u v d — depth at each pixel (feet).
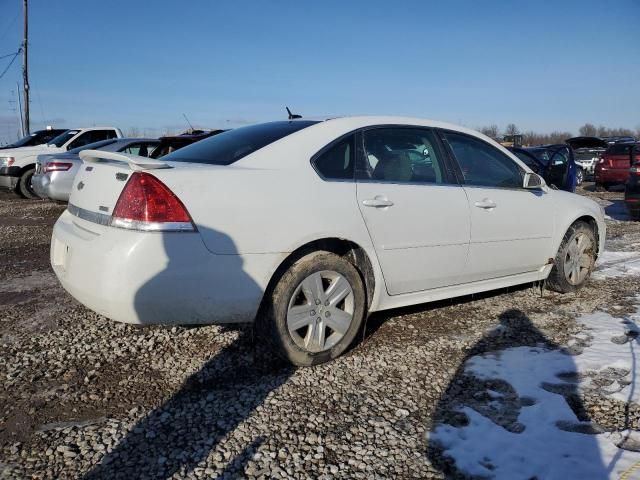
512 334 12.52
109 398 9.36
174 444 7.98
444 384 10.01
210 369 10.49
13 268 18.66
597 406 9.16
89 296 9.07
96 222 9.39
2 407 9.02
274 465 7.51
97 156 9.87
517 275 14.56
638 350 11.42
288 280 10.07
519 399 9.45
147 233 8.71
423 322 13.28
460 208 12.53
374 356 11.21
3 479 7.15
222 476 7.27
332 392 9.64
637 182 31.58
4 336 12.04
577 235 15.80
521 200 14.11
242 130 12.30
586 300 15.16
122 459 7.62
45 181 32.76
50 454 7.72
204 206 9.09
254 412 8.91
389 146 11.96
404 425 8.59
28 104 93.45
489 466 7.57
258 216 9.55
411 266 11.81
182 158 11.23
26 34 91.09
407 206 11.53
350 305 11.00
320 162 10.75
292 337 10.30
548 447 8.00
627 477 7.25
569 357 11.13
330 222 10.36
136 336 12.00
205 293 9.15
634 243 24.70
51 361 10.76
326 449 7.91
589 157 67.56
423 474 7.40
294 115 13.21
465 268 12.92
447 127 13.28
